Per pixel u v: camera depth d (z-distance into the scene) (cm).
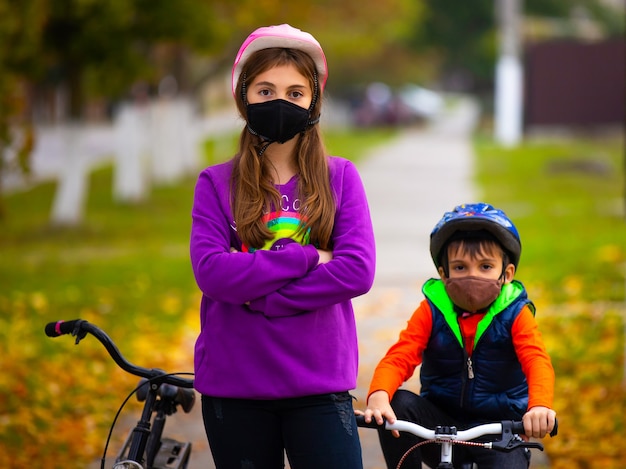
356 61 11312
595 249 2967
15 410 1541
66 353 1892
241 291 751
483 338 843
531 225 3662
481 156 6994
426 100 12088
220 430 776
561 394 1616
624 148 7331
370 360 1830
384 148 7812
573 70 8188
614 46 8106
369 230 788
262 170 786
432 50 11306
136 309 2341
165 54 5406
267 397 757
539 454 1353
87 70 3662
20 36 2914
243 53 787
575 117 8231
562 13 11212
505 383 852
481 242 827
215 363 770
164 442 942
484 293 826
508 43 8312
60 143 7906
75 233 3581
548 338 1955
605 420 1477
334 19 5634
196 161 5600
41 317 2230
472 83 14138
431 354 865
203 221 786
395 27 6084
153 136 5150
